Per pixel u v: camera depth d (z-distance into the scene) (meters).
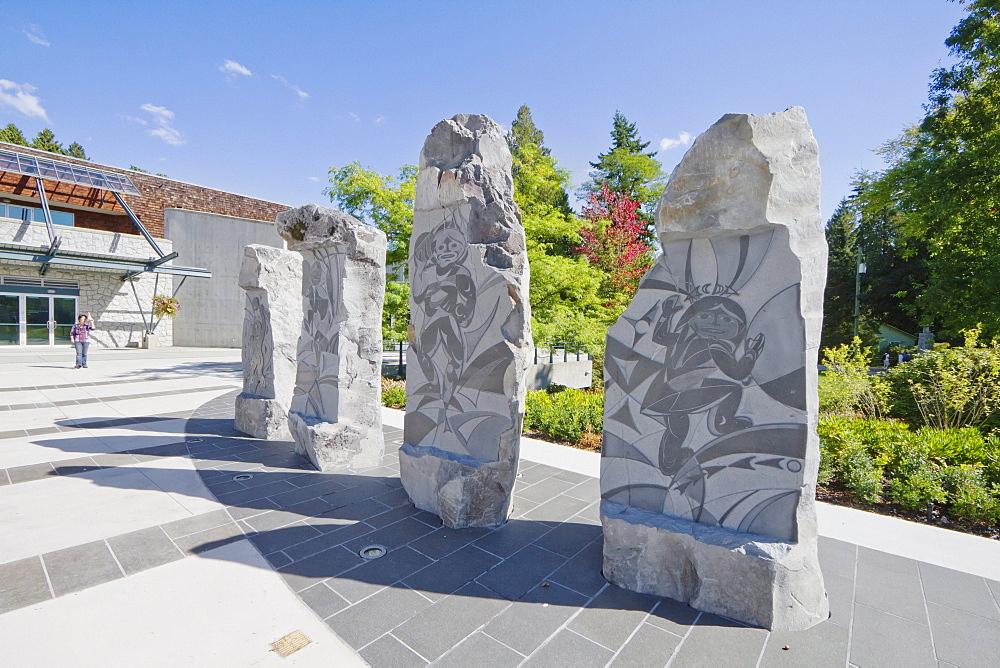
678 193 3.16
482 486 4.18
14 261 17.67
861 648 2.69
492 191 4.29
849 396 7.90
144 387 11.39
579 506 4.82
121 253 20.66
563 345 12.30
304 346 6.33
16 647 2.57
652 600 3.15
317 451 5.61
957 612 3.06
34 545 3.71
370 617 2.92
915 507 4.85
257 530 4.08
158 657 2.52
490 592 3.22
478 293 4.23
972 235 12.15
